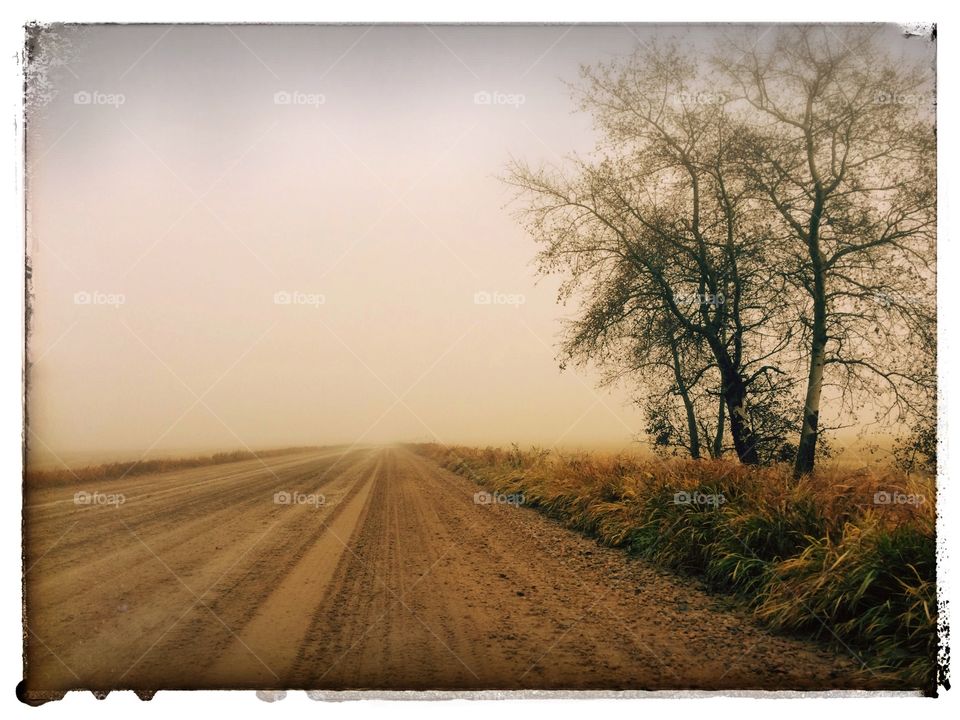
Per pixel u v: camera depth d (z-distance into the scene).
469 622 5.49
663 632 5.24
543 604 5.48
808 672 4.93
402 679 5.44
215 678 5.61
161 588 5.84
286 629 5.60
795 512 5.22
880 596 4.88
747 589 5.18
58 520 6.15
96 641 5.80
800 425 6.12
